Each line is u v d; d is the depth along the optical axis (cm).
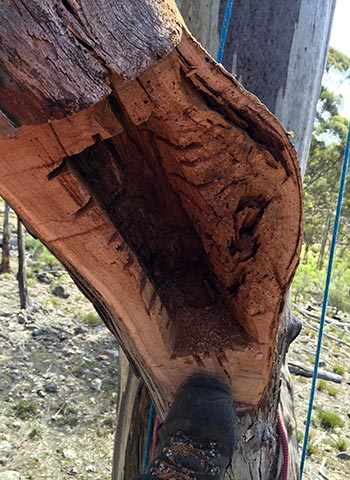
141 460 119
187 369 77
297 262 66
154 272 82
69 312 557
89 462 337
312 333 644
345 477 370
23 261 535
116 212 73
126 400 127
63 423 373
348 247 1497
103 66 44
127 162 72
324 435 421
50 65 43
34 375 426
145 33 45
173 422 72
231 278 73
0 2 41
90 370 449
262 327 73
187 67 51
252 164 60
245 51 105
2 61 42
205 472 68
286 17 104
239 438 88
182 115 55
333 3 117
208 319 79
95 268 63
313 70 112
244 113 56
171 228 81
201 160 60
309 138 121
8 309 534
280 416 106
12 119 44
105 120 51
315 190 1539
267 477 101
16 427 360
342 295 844
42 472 322
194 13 107
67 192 55
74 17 43
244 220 66
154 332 71
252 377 78
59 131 50
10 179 53
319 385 500
